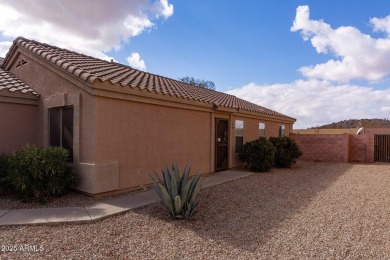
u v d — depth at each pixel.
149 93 8.31
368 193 8.55
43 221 5.27
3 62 10.59
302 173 12.81
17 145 8.50
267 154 12.74
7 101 8.25
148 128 8.57
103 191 7.16
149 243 4.54
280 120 18.89
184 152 10.05
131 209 6.26
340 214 6.31
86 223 5.38
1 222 5.19
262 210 6.57
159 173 8.91
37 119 8.91
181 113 9.94
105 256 4.04
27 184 6.54
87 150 7.18
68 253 4.09
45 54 8.42
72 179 7.09
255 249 4.38
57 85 8.11
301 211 6.54
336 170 14.03
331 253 4.26
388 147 18.20
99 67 9.79
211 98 12.98
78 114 7.32
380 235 5.02
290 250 4.36
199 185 5.98
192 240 4.70
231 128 13.16
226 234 5.00
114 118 7.52
